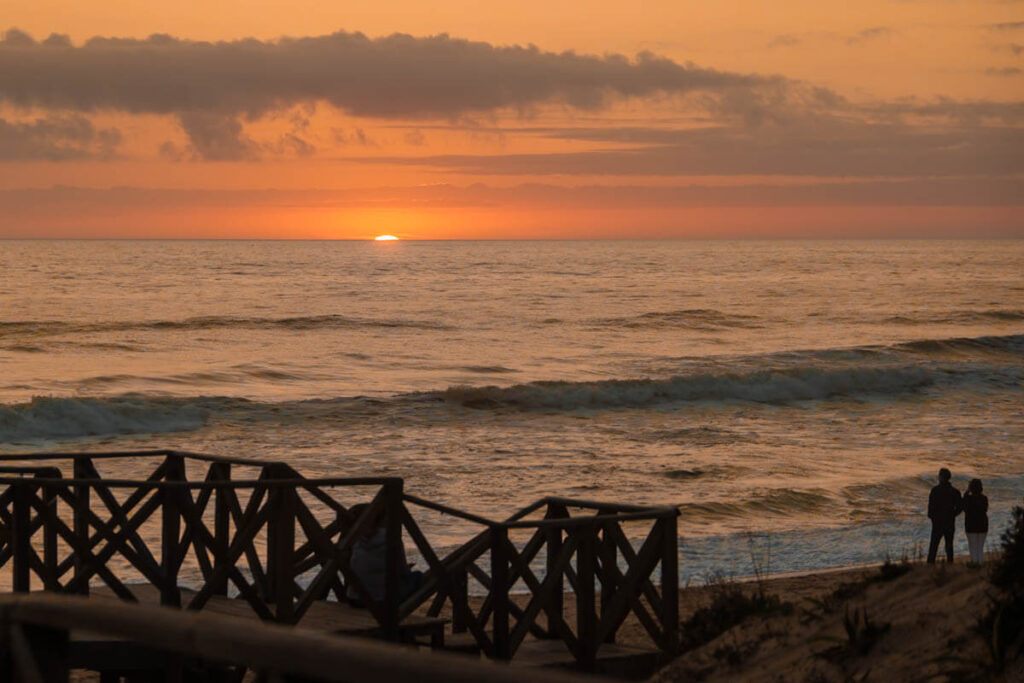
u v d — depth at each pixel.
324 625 10.06
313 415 41.38
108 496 11.84
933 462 33.09
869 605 8.27
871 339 79.00
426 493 27.95
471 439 37.44
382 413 42.16
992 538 22.75
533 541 11.47
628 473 31.02
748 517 25.39
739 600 10.98
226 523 11.70
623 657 10.64
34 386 48.91
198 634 3.34
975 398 48.75
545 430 39.69
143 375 53.31
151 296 113.31
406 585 10.82
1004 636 6.56
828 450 35.47
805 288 145.75
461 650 10.58
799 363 60.75
